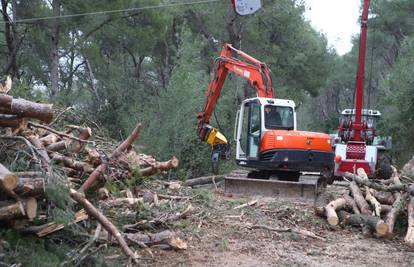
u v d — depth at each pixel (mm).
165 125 18844
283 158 13516
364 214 9953
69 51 21656
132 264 6828
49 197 5922
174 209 9578
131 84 23422
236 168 19328
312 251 8305
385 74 44000
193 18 32094
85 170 7355
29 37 20875
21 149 6586
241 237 8844
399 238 9414
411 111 23609
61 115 9555
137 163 8500
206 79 21812
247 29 29969
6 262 5453
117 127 19500
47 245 6352
